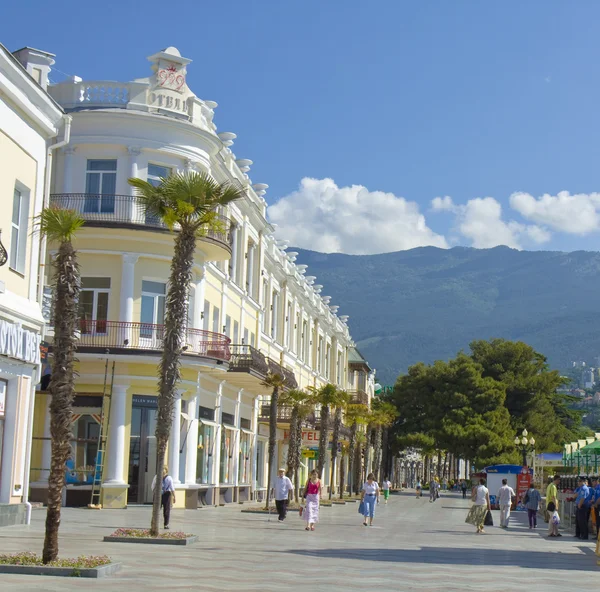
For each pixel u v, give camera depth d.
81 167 34.47
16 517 22.78
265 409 51.62
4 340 21.25
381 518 39.53
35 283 23.84
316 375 71.38
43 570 13.91
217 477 41.09
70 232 14.81
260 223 48.38
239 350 44.53
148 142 34.59
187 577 14.34
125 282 34.12
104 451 33.59
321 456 49.62
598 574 18.02
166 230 34.28
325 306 76.06
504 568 18.44
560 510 38.03
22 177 23.05
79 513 29.86
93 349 33.41
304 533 26.62
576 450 47.00
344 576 15.58
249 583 13.96
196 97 36.44
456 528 34.03
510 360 89.94
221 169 39.56
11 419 22.55
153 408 34.66
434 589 14.15
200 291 36.97
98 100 35.12
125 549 18.44
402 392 93.00
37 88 23.09
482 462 81.81
